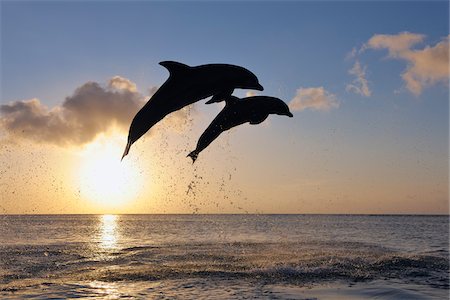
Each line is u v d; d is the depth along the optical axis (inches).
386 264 654.5
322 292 450.6
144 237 1437.0
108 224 3230.8
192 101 263.1
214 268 609.3
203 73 262.8
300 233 1768.0
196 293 441.4
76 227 2396.7
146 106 260.5
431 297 430.3
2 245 1013.8
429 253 838.5
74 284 493.7
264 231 1983.3
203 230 2086.6
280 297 424.5
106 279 524.4
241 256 764.0
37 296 430.9
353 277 543.8
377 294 443.2
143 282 504.4
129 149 259.9
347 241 1202.6
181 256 767.1
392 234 1692.9
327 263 661.3
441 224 3494.1
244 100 269.7
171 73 263.6
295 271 582.2
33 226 2497.5
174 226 2780.5
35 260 713.0
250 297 423.8
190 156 266.2
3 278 535.2
